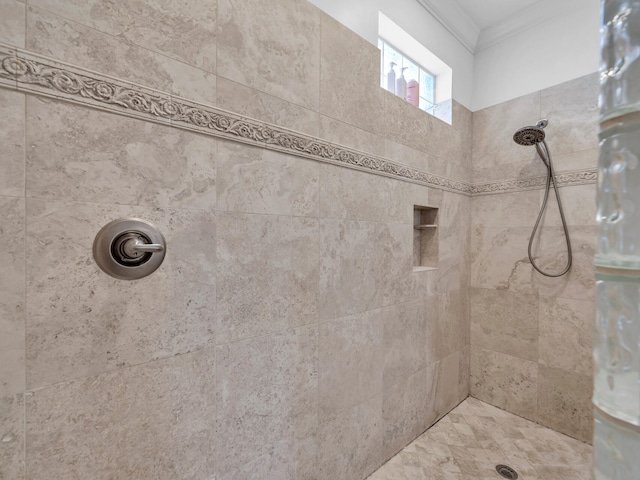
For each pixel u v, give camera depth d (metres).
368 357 1.24
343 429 1.15
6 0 0.56
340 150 1.11
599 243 0.33
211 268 0.82
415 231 1.63
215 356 0.83
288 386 0.98
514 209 1.66
